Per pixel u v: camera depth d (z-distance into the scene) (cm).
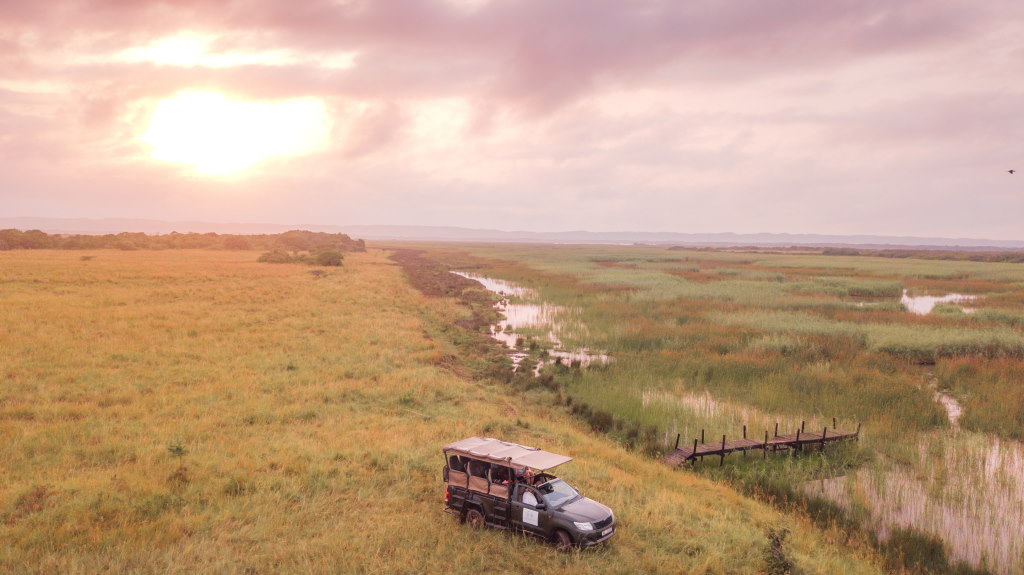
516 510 1338
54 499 1391
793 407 2631
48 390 2359
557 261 14338
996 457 2106
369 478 1653
